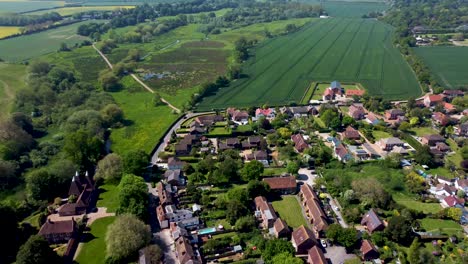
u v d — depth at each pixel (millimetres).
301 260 153625
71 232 176125
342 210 197500
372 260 166000
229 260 165500
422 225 186875
